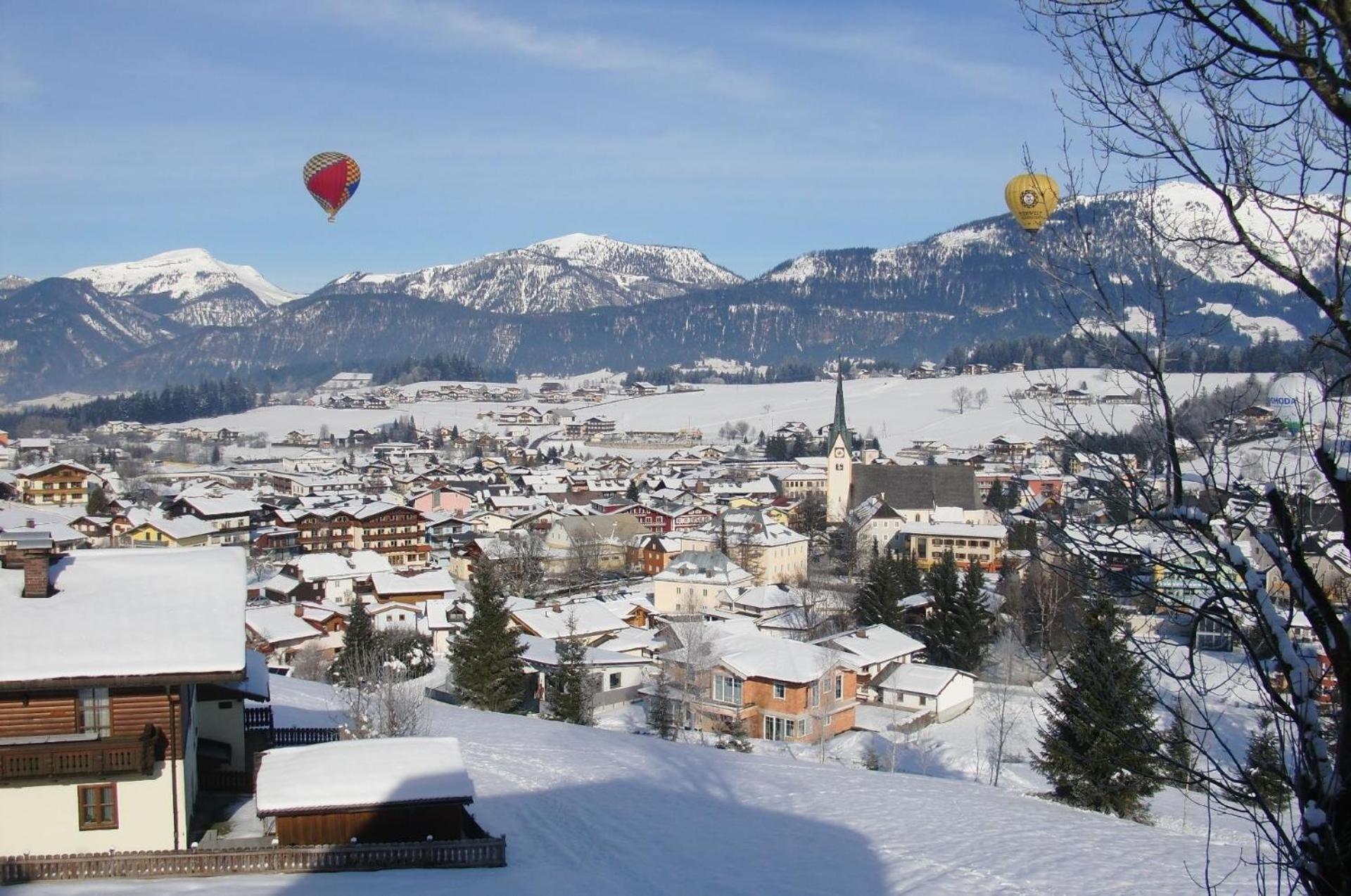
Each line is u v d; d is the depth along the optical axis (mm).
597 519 153625
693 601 108812
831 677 68062
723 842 35094
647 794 41219
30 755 26875
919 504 160625
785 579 125250
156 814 28359
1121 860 34469
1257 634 11234
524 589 122938
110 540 139875
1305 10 9430
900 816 39750
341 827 29672
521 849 32969
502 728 54312
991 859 34000
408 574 121250
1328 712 11766
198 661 28031
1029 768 60906
